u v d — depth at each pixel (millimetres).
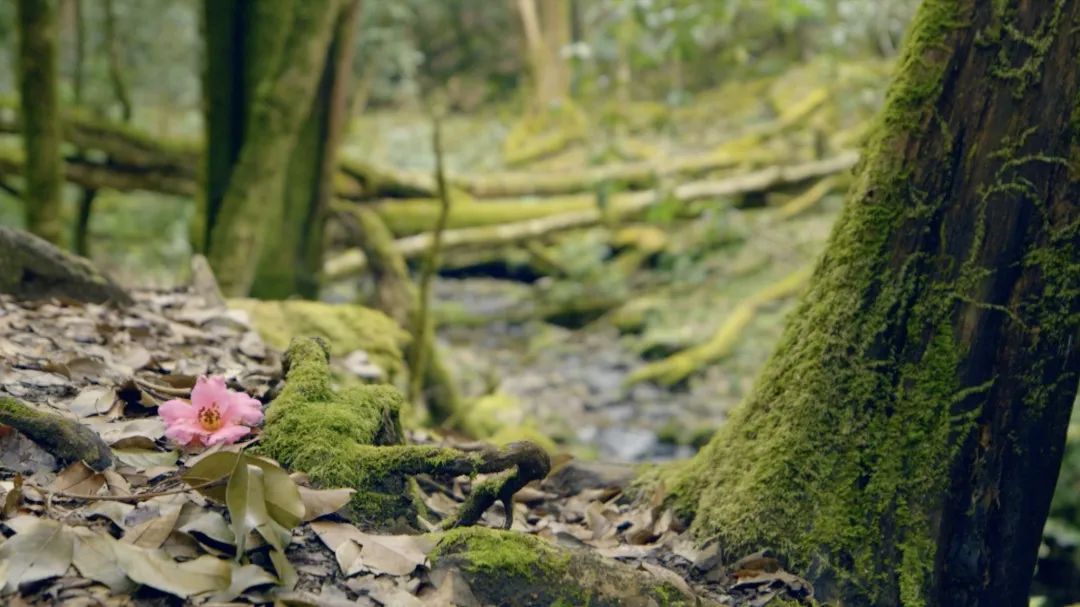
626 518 3191
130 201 10453
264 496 2182
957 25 2627
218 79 5703
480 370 8492
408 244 8727
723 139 13297
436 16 18094
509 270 10742
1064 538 5516
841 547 2660
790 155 11820
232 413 2545
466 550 2266
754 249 10633
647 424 7914
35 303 3904
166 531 2145
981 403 2635
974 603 2672
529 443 2459
